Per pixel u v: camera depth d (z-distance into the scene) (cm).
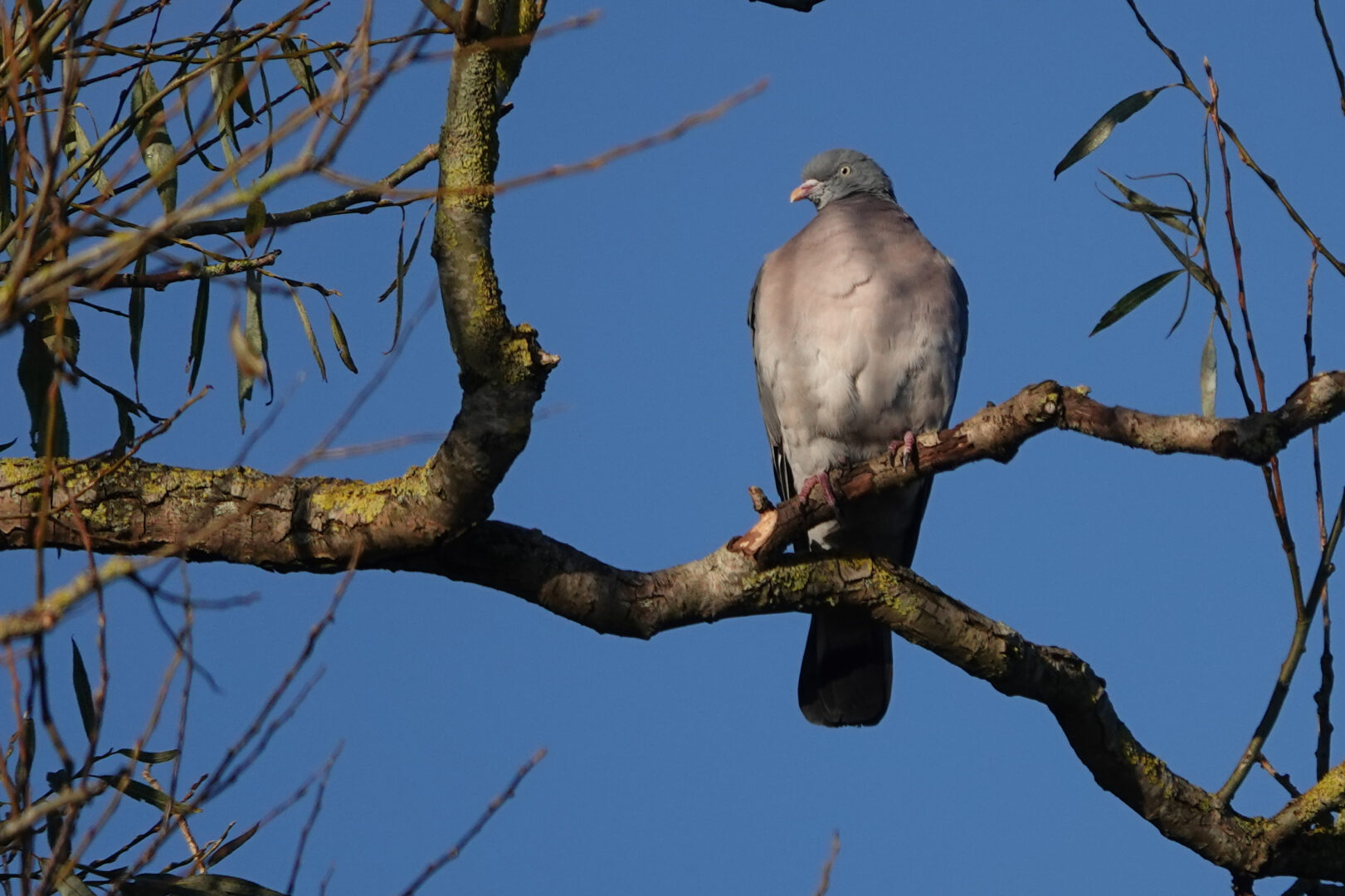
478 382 607
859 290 922
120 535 646
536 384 609
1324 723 749
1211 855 766
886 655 904
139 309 689
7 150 641
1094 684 765
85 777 395
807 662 924
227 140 721
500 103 594
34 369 642
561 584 698
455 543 679
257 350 748
